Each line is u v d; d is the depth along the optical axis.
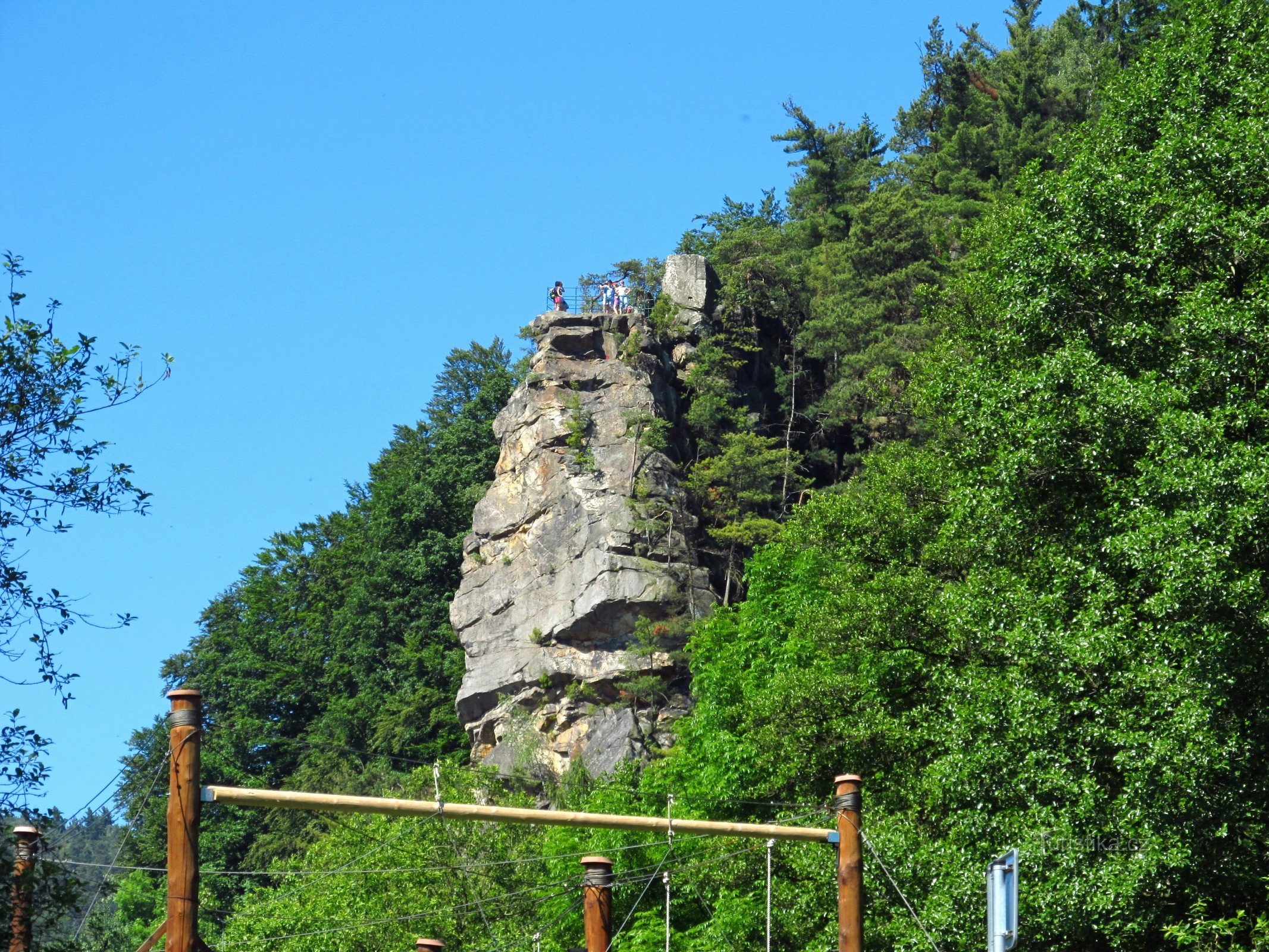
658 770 58.28
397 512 106.50
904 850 38.62
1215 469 32.28
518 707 82.94
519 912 55.75
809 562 57.34
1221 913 33.69
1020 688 35.34
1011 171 111.88
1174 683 32.16
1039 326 39.53
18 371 22.47
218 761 100.75
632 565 82.88
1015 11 136.00
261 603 111.12
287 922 56.94
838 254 111.50
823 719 45.72
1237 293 36.78
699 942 48.69
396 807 21.66
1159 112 40.34
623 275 101.81
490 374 116.69
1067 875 33.12
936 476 47.12
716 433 94.19
